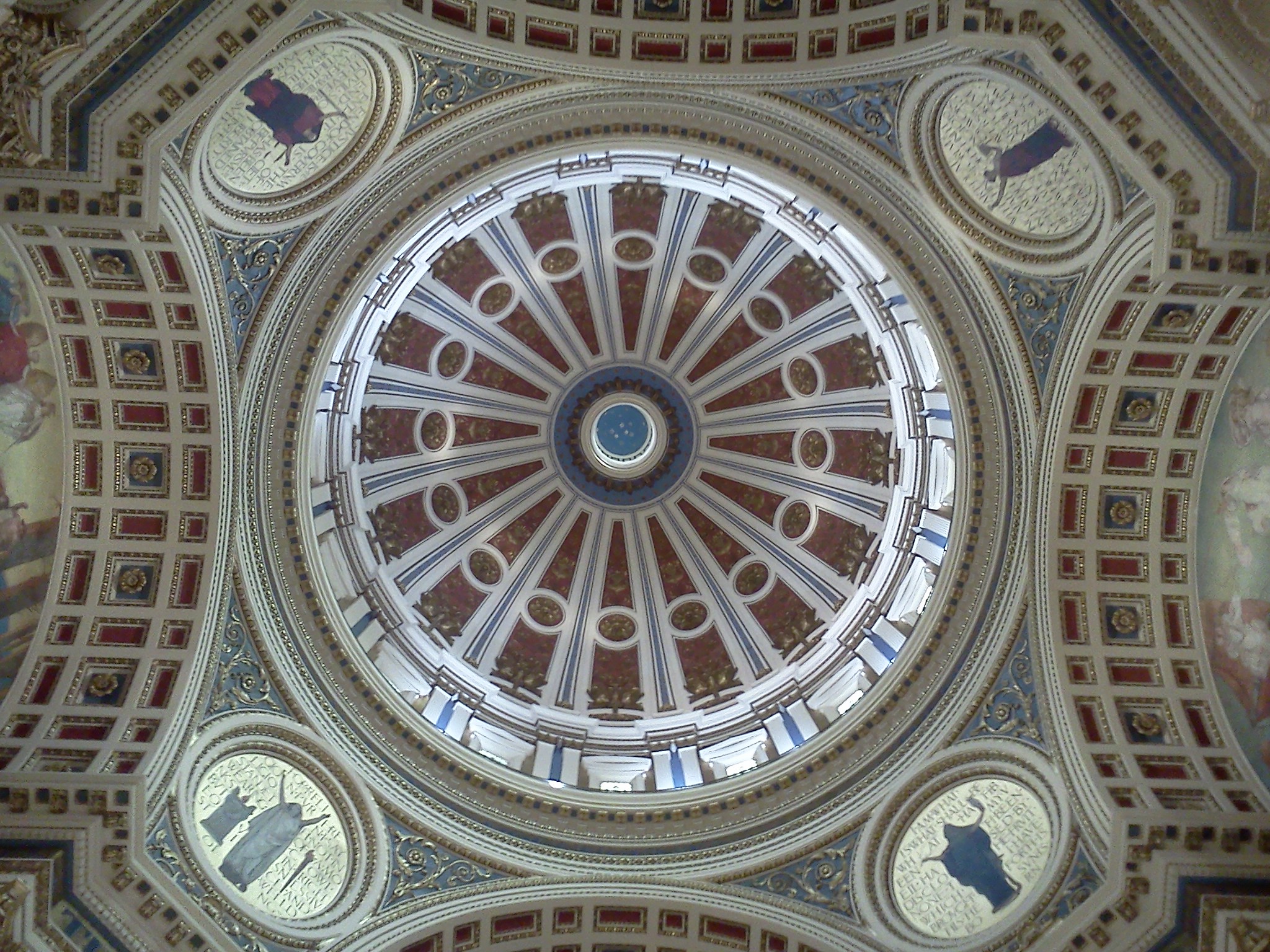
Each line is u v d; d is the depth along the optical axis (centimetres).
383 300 2092
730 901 1750
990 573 1784
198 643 1645
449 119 1593
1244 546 1578
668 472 2817
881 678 1914
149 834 1518
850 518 2528
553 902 1747
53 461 1612
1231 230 1286
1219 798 1542
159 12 1220
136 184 1290
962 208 1620
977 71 1424
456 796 1844
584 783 2080
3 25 1112
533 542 2770
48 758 1502
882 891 1739
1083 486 1678
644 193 2484
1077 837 1605
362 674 1852
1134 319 1518
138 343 1565
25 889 1294
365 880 1717
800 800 1850
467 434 2752
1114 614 1695
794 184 1691
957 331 1733
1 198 1267
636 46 1480
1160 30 1230
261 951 1577
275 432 1753
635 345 2812
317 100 1485
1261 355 1516
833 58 1441
